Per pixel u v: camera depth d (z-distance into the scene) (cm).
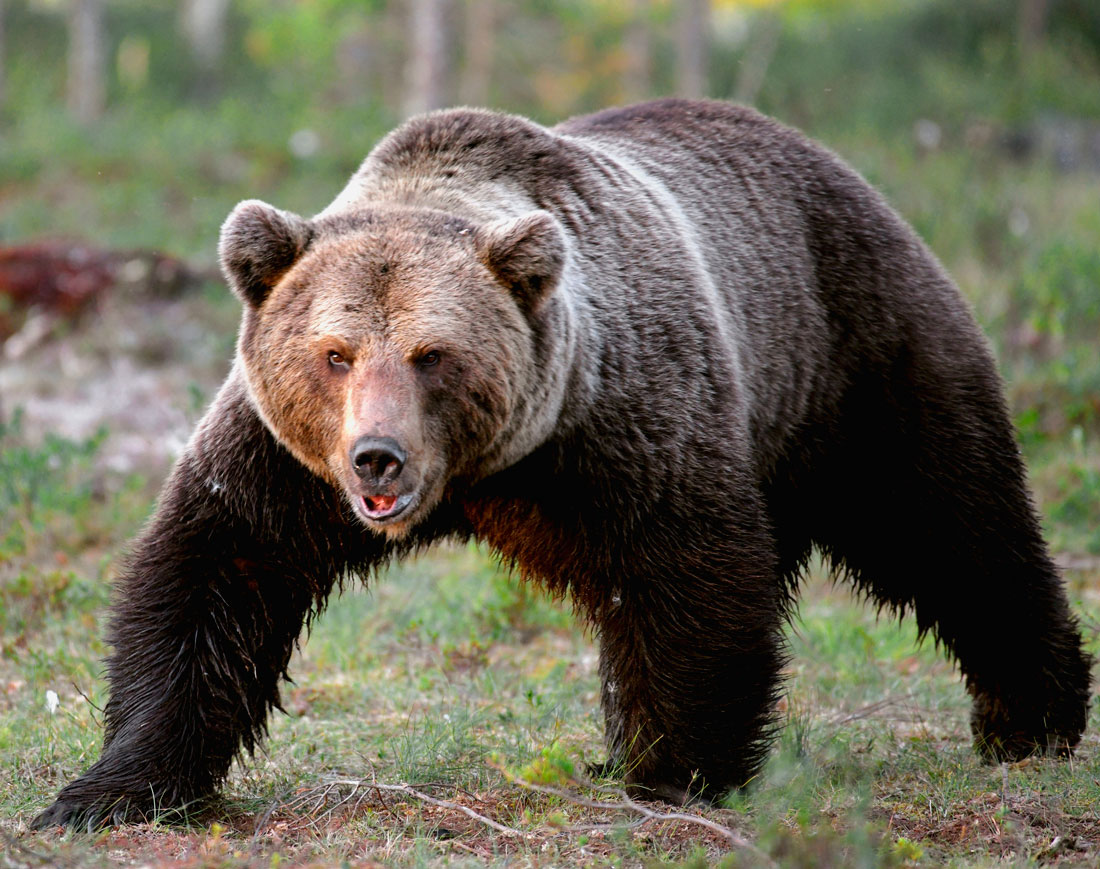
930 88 4519
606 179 998
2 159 3666
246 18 5684
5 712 1118
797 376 1089
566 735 1092
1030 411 1723
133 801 863
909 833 855
